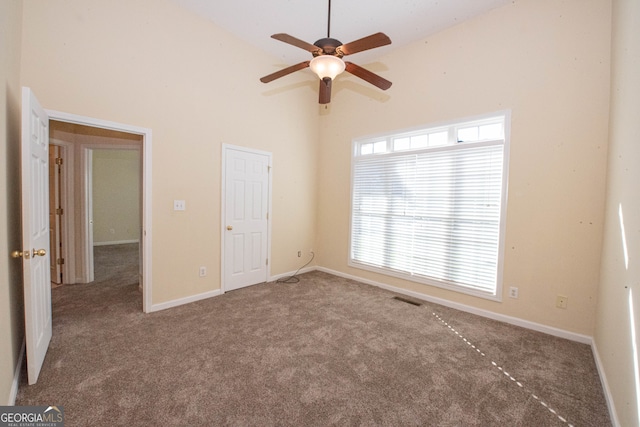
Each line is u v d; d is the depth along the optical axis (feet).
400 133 11.82
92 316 8.97
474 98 9.68
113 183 23.89
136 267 15.29
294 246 14.42
